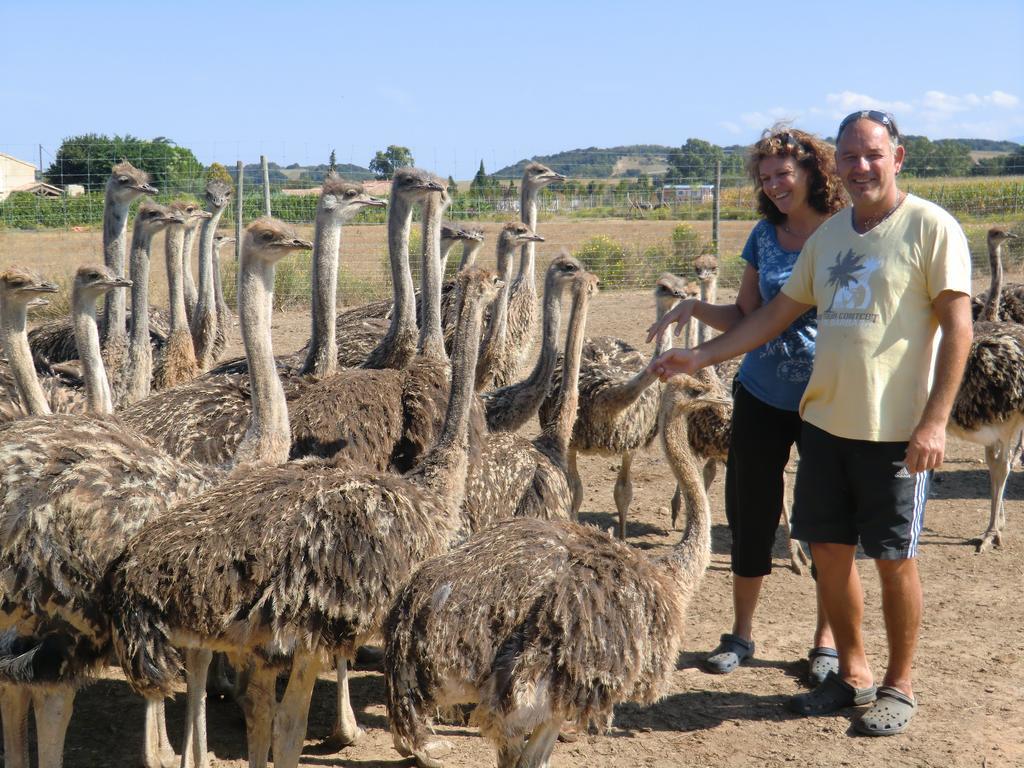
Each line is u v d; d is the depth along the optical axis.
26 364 5.64
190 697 4.36
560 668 3.93
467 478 5.56
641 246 22.41
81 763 4.84
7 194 28.48
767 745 5.00
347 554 4.11
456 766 4.86
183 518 4.05
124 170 8.28
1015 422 7.45
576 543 4.31
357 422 5.75
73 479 4.12
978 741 4.98
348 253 23.44
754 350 5.46
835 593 5.11
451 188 24.12
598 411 7.29
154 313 10.67
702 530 4.98
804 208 5.27
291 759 4.18
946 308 4.48
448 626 3.91
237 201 17.23
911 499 4.73
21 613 4.07
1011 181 26.30
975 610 6.51
